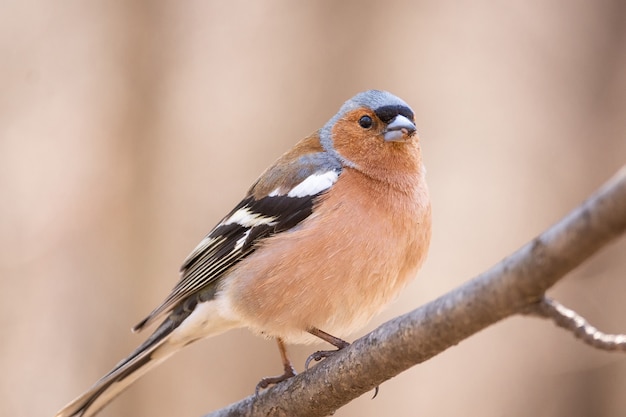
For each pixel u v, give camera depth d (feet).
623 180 11.98
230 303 23.56
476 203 52.24
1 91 45.70
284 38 47.65
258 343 41.14
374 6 47.14
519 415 45.65
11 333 40.88
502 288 14.01
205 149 45.34
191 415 40.52
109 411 39.73
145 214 42.91
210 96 46.80
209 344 41.29
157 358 25.49
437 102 52.26
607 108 49.06
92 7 46.01
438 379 48.34
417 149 23.91
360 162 23.44
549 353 45.80
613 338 13.83
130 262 42.22
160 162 43.78
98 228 42.83
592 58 50.06
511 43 52.90
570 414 44.24
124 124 43.93
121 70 44.42
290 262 22.33
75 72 45.85
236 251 23.90
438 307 15.52
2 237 42.70
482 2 53.36
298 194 23.32
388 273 22.62
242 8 48.34
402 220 22.77
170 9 45.03
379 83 47.11
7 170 44.32
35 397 40.11
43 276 42.16
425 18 49.44
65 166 44.70
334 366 18.79
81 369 41.06
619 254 43.06
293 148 25.43
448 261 50.70
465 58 52.08
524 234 50.44
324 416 20.03
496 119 53.01
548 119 51.31
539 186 50.21
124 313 41.57
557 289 43.68
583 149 49.29
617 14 49.60
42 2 46.57
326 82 46.47
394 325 17.01
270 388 21.07
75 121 45.39
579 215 12.63
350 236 22.24
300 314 22.44
